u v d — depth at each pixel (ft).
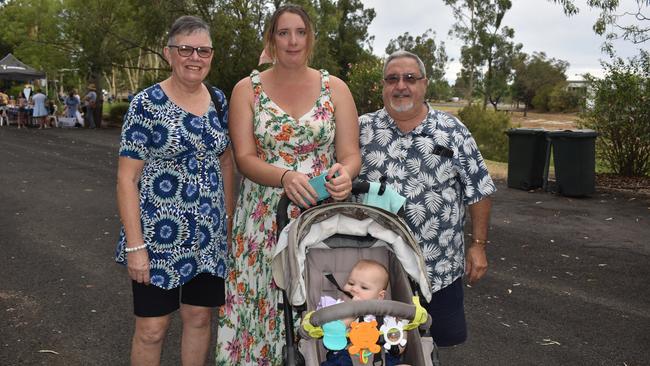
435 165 11.66
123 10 83.35
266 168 11.68
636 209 34.37
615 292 20.74
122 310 18.10
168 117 10.75
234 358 12.84
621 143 46.26
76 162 50.65
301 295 9.64
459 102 303.68
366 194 11.39
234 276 12.67
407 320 9.43
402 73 11.20
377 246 11.16
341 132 12.38
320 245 11.02
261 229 12.14
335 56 118.62
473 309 18.94
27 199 34.50
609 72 46.26
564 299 19.95
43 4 121.39
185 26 10.70
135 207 10.79
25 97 91.91
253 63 78.84
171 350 15.85
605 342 16.61
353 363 9.52
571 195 37.73
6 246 24.66
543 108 268.21
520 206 34.96
